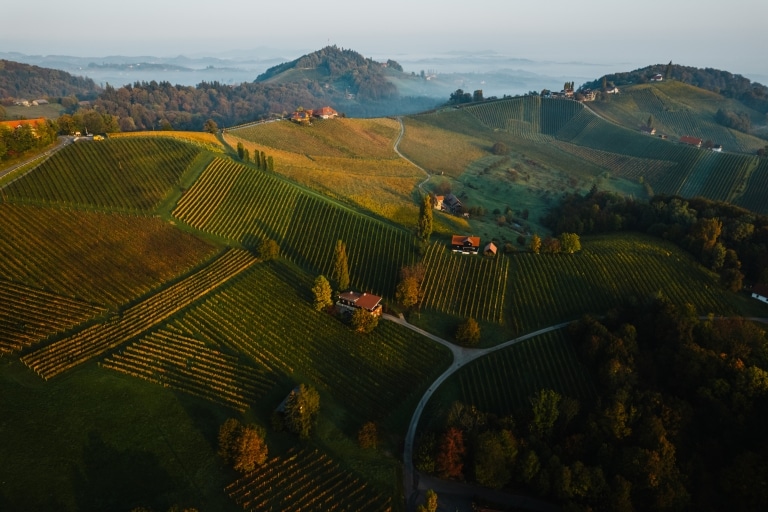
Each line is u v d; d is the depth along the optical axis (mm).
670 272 125438
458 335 106062
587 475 73625
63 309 96812
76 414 77250
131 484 69375
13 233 112625
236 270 117625
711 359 91875
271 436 80562
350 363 98562
